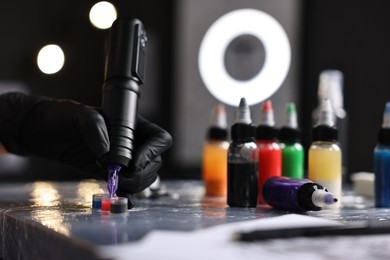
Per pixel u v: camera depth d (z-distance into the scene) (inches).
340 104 66.0
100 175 36.7
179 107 92.5
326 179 38.3
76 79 89.6
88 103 89.8
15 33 87.6
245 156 36.1
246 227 24.7
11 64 87.3
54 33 89.1
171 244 21.3
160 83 93.0
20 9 87.9
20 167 87.6
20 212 31.9
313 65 95.4
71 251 22.4
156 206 36.4
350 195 48.7
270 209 35.2
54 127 35.7
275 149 38.8
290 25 94.9
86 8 90.1
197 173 92.5
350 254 21.0
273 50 93.6
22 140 39.1
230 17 93.0
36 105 38.0
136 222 27.8
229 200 36.4
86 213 31.4
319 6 96.1
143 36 34.4
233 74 92.7
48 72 82.4
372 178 48.5
